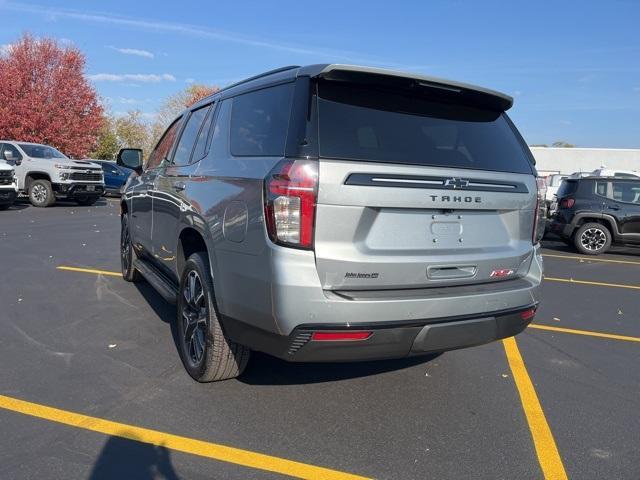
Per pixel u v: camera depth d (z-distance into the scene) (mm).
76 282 6746
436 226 3174
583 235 12016
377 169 2936
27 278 6934
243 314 3111
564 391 4023
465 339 3199
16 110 27797
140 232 5684
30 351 4375
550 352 4922
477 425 3428
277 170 2877
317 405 3598
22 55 28484
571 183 12430
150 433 3170
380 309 2891
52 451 2949
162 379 3896
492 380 4168
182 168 4363
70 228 12367
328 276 2850
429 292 3078
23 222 13312
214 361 3590
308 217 2805
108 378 3893
